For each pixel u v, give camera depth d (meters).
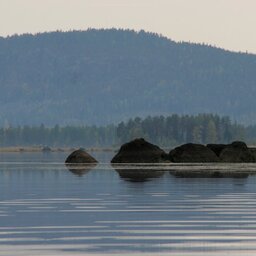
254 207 90.81
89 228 74.00
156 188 118.81
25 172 172.50
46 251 62.69
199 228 74.00
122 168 185.88
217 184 126.94
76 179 143.12
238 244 65.56
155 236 69.62
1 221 78.69
